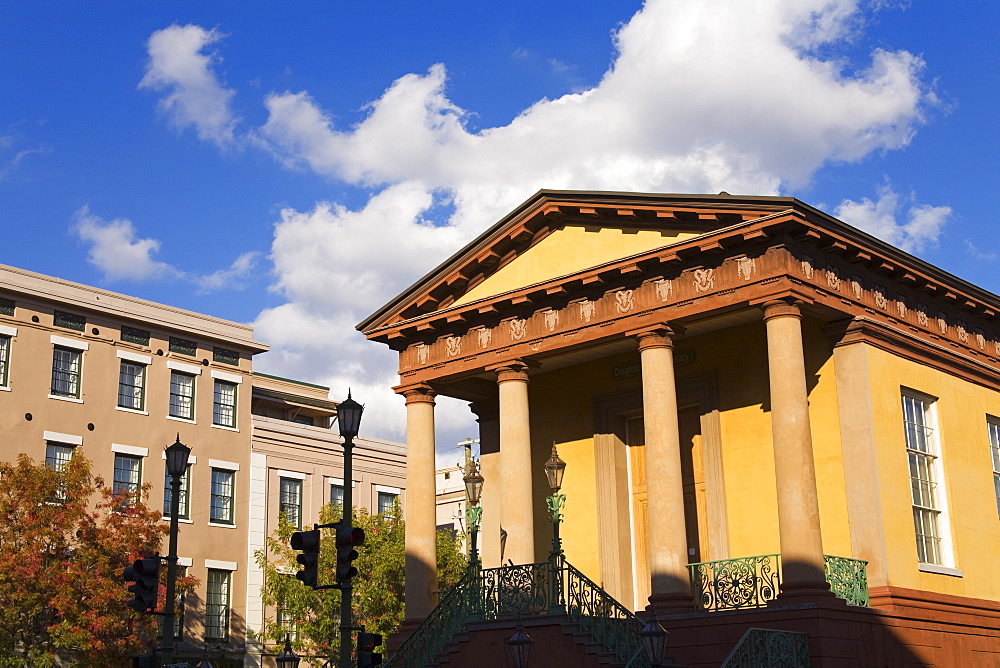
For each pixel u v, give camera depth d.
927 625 25.56
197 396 52.91
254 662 51.47
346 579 19.39
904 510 26.28
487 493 33.53
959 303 30.42
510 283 30.62
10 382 46.47
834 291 26.23
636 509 31.22
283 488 55.28
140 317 51.25
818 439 26.92
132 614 42.78
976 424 30.08
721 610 24.41
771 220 25.06
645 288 27.50
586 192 28.61
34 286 47.81
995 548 29.38
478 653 25.83
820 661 22.50
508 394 29.66
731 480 28.53
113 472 49.16
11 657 40.22
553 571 25.36
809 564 23.44
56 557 42.16
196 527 51.03
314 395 62.62
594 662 23.80
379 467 59.44
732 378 29.08
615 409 31.44
